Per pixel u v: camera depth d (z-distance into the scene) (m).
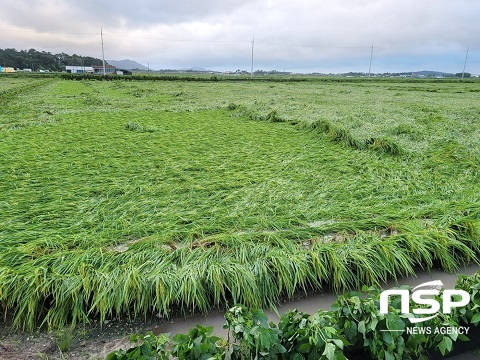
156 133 9.33
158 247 3.56
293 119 11.58
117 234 3.88
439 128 10.14
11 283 2.98
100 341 2.79
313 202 4.81
